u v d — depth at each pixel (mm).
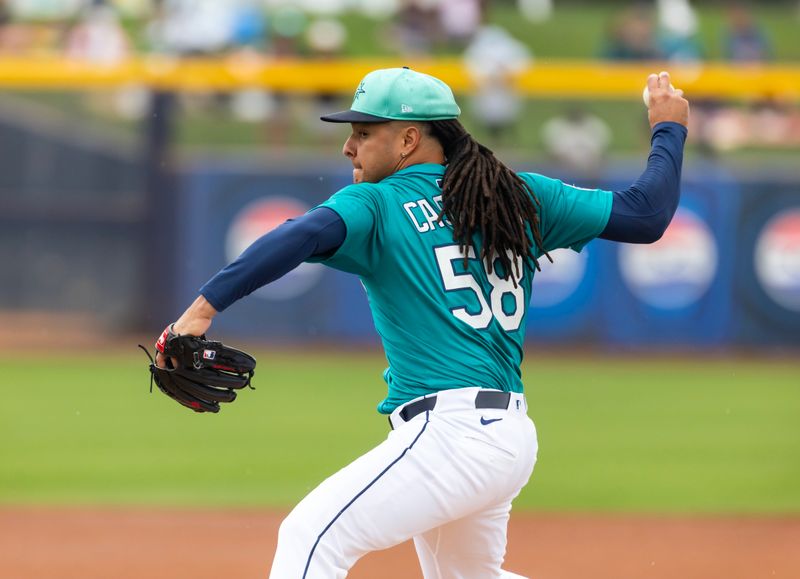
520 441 11883
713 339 56312
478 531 12516
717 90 50250
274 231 11047
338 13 65750
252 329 55906
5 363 49625
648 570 21719
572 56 70875
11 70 50594
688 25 63344
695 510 27000
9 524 24844
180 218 55531
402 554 22766
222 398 11773
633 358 53844
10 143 56000
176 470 30688
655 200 12844
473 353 11836
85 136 55938
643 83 50375
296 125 56719
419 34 65312
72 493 28000
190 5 59406
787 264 56375
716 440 35875
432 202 12047
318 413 39125
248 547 23031
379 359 52188
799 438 36281
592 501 27906
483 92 51438
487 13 70312
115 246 56062
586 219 12633
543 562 22250
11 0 60844
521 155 58094
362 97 12359
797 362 53562
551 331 55969
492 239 12000
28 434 35531
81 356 51750
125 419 38062
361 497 11422
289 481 29344
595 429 37375
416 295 11789
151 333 56188
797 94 50000
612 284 55906
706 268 56156
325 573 11305
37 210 56031
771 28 69625
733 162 58562
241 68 50844
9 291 56406
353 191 11648
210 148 56906
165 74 50656
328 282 55750
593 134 59875
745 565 22125
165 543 23297
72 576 20797
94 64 50562
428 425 11594
